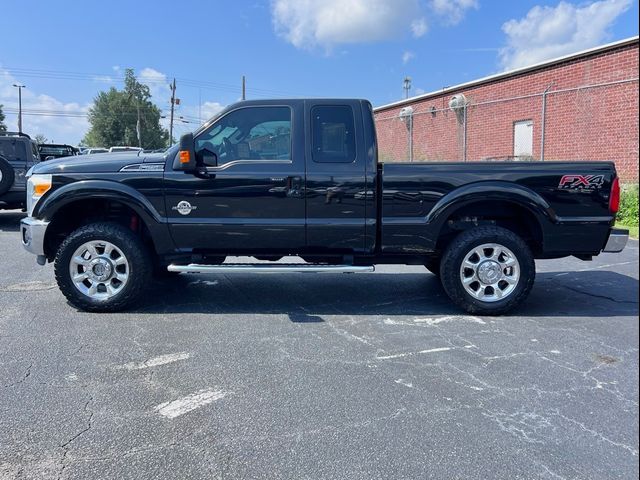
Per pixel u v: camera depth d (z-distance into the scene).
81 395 3.20
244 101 4.89
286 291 5.89
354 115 4.87
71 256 4.83
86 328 4.48
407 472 2.44
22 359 3.76
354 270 4.78
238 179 4.80
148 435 2.75
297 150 4.84
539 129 13.26
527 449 2.64
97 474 2.40
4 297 5.45
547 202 4.81
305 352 3.96
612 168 4.86
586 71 11.90
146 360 3.76
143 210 4.81
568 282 6.40
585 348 4.08
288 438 2.73
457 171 4.82
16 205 10.84
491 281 4.91
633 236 9.47
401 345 4.13
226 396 3.20
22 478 2.37
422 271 7.09
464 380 3.46
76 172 4.83
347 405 3.10
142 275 4.92
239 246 4.94
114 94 71.69
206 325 4.60
